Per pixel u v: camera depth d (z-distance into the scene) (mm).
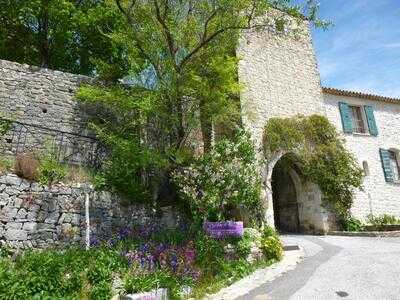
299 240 13398
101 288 6996
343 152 16438
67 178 10328
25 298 6191
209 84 12461
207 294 7809
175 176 11430
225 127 14516
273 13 17547
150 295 6945
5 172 9273
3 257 8141
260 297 7254
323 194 16125
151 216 11047
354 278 7859
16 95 12617
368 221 16938
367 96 19109
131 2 12203
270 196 14812
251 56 16438
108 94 11898
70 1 18609
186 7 12289
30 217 9148
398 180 18844
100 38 18812
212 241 9570
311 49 18516
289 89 17062
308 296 7043
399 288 7012
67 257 7789
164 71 11773
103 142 12969
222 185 11102
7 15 17891
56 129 12828
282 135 15734
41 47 19281
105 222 10203
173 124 11906
